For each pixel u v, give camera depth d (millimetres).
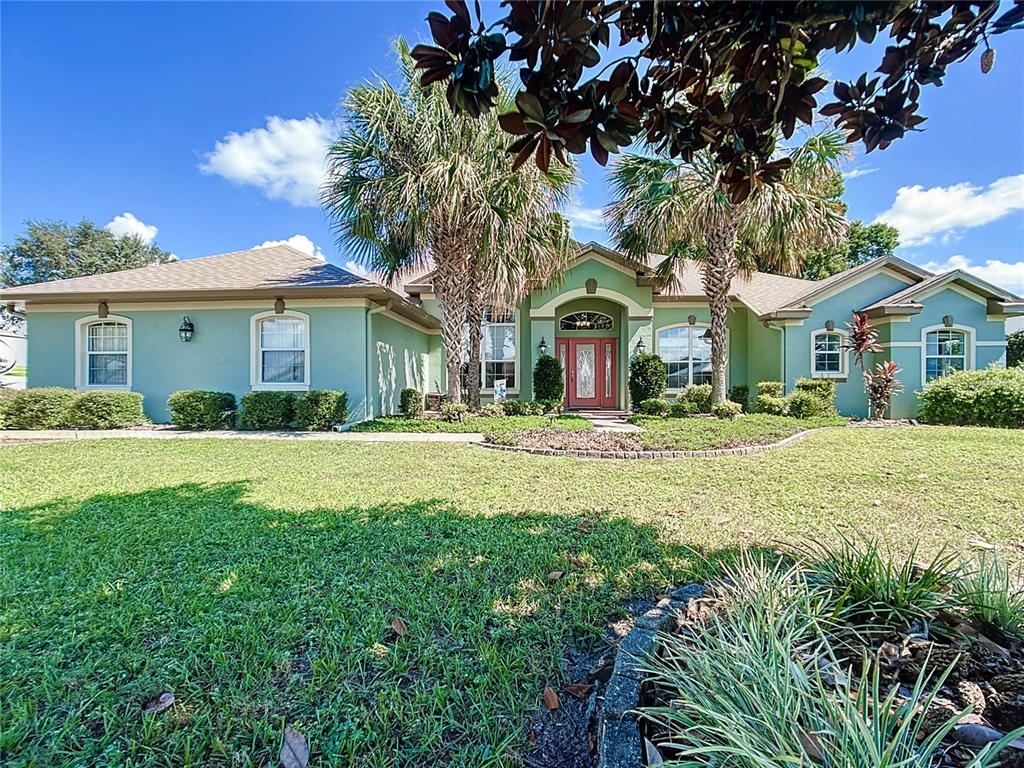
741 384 16250
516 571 3377
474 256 11703
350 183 10945
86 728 1925
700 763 1348
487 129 10531
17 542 3920
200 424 11086
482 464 7223
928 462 6859
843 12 1844
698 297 15828
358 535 4098
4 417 10867
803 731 1388
